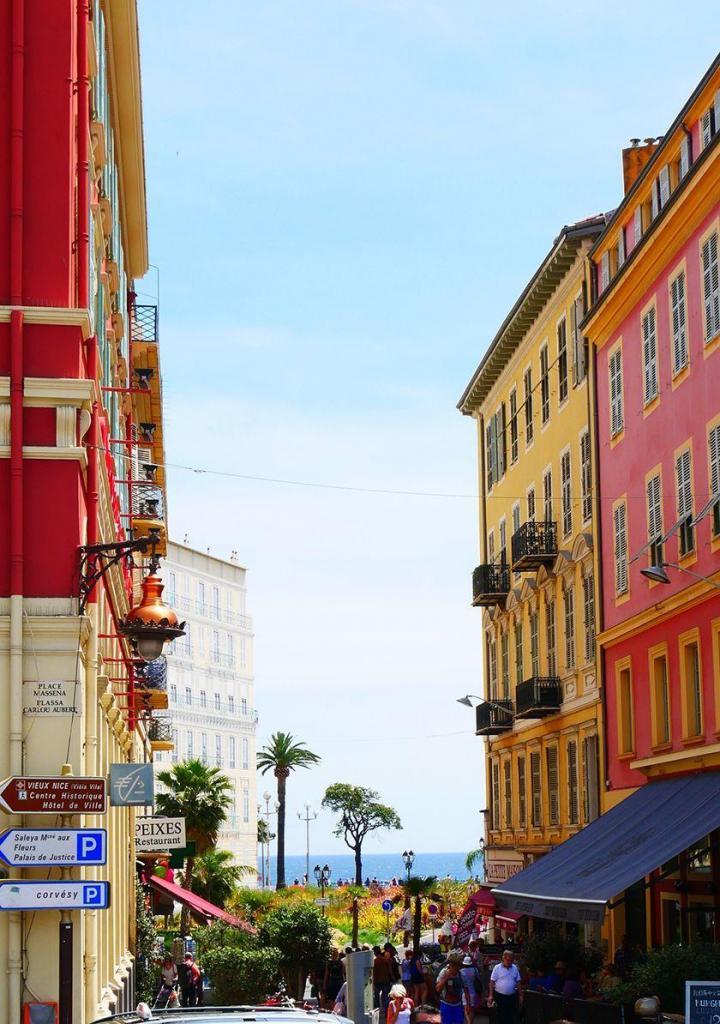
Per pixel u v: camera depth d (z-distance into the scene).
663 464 42.50
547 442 57.34
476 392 69.44
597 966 41.56
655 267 42.94
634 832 38.09
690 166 41.00
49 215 23.52
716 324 37.91
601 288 50.00
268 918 48.53
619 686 46.88
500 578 64.38
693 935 37.38
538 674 58.12
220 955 42.62
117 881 35.56
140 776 25.61
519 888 38.72
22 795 21.39
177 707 116.44
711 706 38.22
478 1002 41.28
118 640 34.50
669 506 41.88
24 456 22.78
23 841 21.27
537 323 58.69
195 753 119.50
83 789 21.58
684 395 40.56
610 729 47.94
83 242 24.22
